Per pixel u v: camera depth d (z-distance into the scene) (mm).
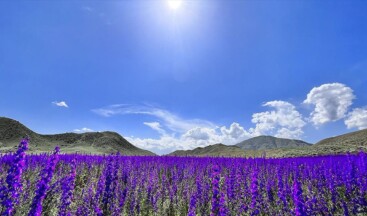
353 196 14664
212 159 32875
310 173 21031
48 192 10305
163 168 27625
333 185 15977
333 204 13727
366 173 15891
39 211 7074
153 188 15961
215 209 8672
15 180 6852
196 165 28266
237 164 24672
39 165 21828
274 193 15023
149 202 14062
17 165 6918
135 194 13695
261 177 18266
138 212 12875
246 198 12875
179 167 27219
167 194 16812
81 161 29406
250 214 11234
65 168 21156
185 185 17969
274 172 21578
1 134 109250
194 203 11602
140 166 27328
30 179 15320
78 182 20531
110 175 10820
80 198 11805
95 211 9688
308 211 11180
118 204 11109
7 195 6730
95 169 25047
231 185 13211
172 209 14547
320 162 26203
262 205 12055
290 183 18594
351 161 17266
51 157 7543
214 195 8820
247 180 17844
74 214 9664
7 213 6625
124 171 18406
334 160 25484
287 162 27797
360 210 12688
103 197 10422
